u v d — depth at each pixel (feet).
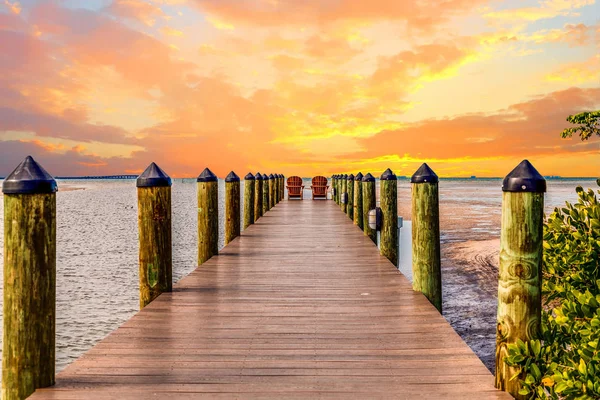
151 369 9.25
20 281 8.38
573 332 9.33
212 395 8.23
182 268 41.96
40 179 8.46
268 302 14.07
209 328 11.68
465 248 49.03
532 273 8.19
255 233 30.40
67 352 23.65
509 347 7.98
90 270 43.01
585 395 7.34
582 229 10.15
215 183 22.02
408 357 9.86
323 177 72.59
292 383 8.68
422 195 14.60
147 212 14.53
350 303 13.93
